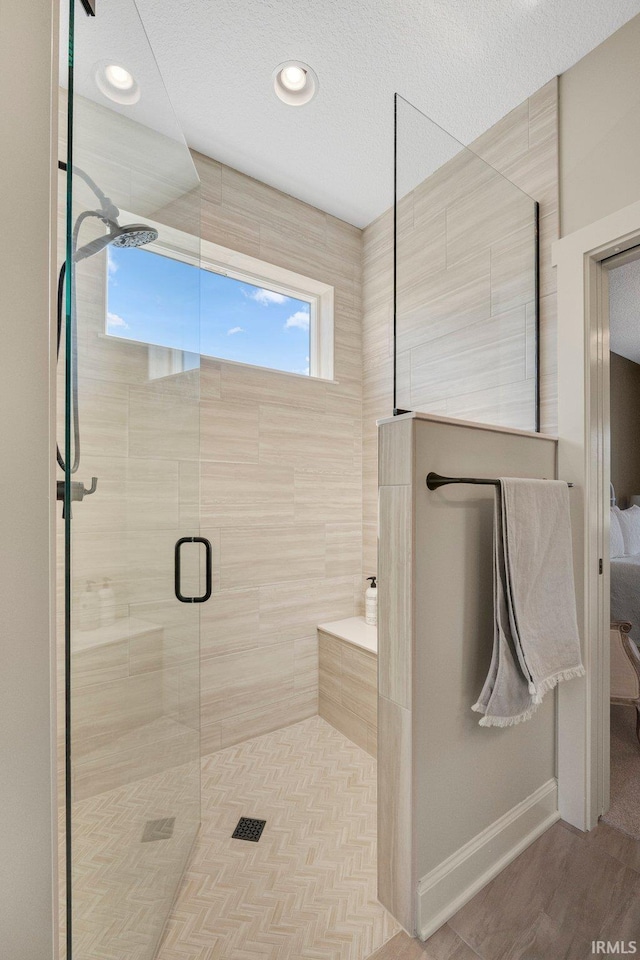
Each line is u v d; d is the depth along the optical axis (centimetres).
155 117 116
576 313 160
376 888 133
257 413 222
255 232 227
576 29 151
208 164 214
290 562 230
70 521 74
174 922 122
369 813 165
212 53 163
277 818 162
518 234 171
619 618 179
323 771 190
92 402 88
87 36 83
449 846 127
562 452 163
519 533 130
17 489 54
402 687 120
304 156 213
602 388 164
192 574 145
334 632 228
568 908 124
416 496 120
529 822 150
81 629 82
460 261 158
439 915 121
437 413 152
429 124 152
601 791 160
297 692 232
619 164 151
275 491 227
